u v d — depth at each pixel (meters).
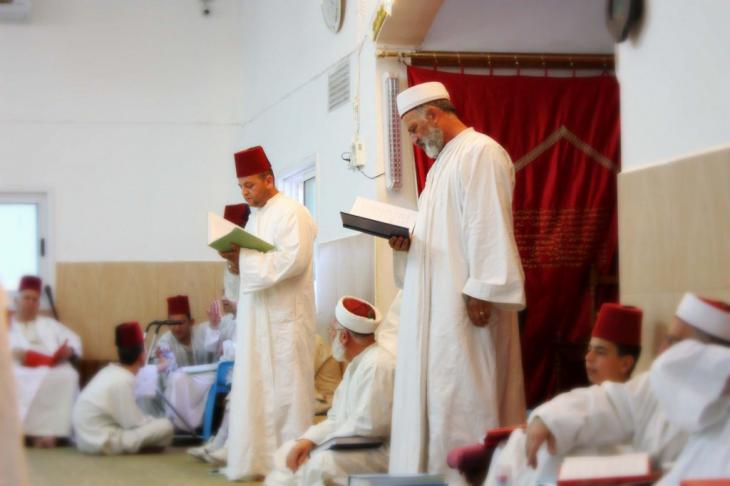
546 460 3.07
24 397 7.85
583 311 6.20
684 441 2.92
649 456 2.87
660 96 3.60
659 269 3.56
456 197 4.41
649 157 3.69
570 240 6.20
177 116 10.42
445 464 4.25
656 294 3.58
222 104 10.47
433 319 4.38
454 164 4.45
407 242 4.51
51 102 10.29
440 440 4.27
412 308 4.46
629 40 3.84
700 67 3.35
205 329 9.01
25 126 10.25
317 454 4.65
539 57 6.29
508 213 4.36
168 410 7.85
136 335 7.50
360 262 6.75
